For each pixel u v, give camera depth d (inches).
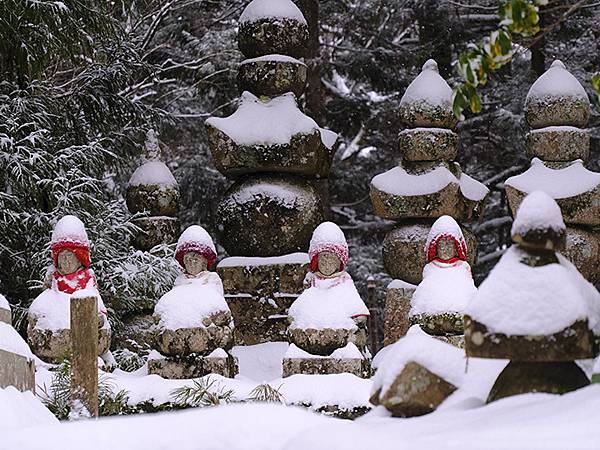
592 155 864.9
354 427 184.1
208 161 931.3
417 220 575.2
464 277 443.2
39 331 442.0
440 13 855.1
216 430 191.8
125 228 620.1
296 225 569.0
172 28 914.7
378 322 890.7
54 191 617.3
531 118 580.7
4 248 618.5
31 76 659.4
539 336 190.1
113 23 718.5
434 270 447.2
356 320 442.6
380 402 203.8
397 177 578.2
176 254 460.4
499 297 194.4
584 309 191.3
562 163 571.2
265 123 574.6
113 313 592.1
